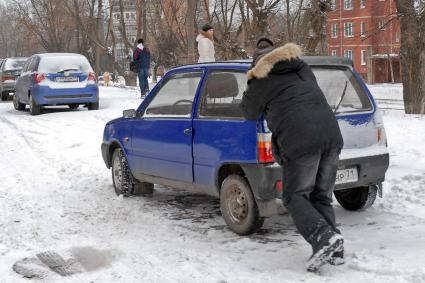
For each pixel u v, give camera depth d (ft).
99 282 16.42
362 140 20.85
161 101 24.38
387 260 16.43
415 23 56.54
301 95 16.72
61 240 20.47
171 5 108.37
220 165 20.71
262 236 20.33
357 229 20.63
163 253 18.70
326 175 17.13
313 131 16.42
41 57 59.67
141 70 73.56
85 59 61.05
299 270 16.61
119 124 26.89
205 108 21.77
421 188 25.18
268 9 69.56
